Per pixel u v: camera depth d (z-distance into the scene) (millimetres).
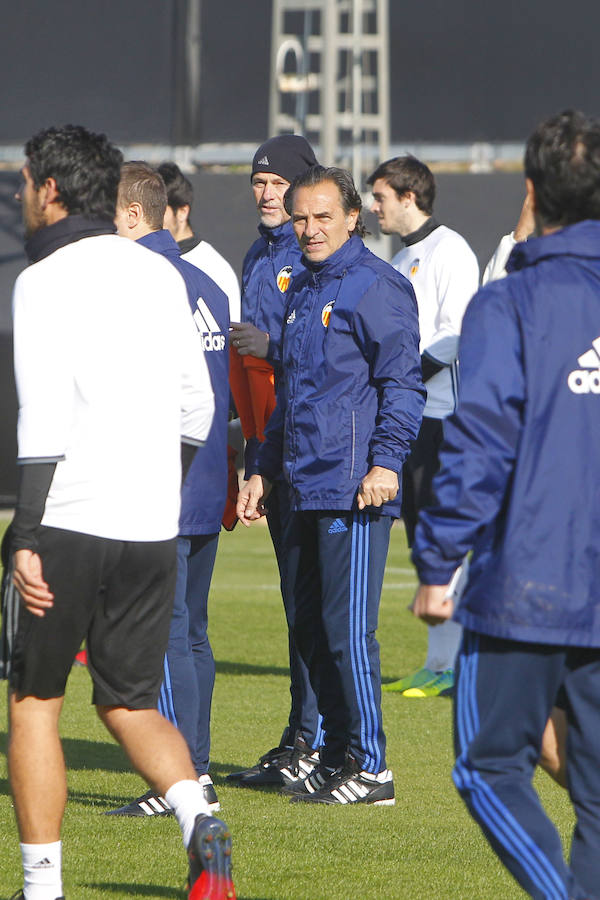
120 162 12766
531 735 10820
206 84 78812
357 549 17688
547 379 10594
